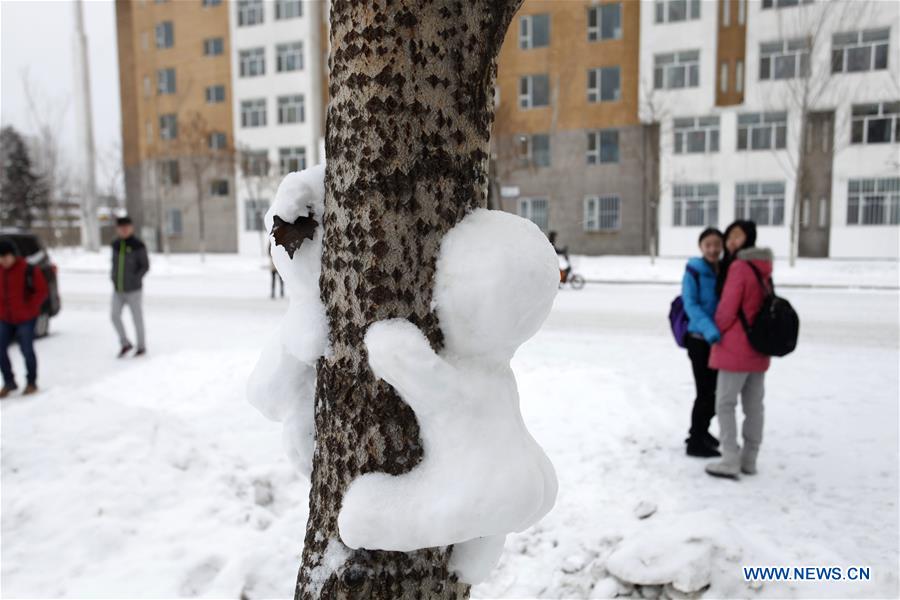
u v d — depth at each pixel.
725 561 2.92
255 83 33.69
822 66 22.47
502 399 1.58
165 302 14.77
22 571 2.85
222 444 4.96
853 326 10.21
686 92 25.67
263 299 15.27
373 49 1.49
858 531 3.36
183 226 36.12
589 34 27.17
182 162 35.72
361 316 1.53
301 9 32.44
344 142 1.55
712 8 25.00
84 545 3.03
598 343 8.98
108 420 4.15
